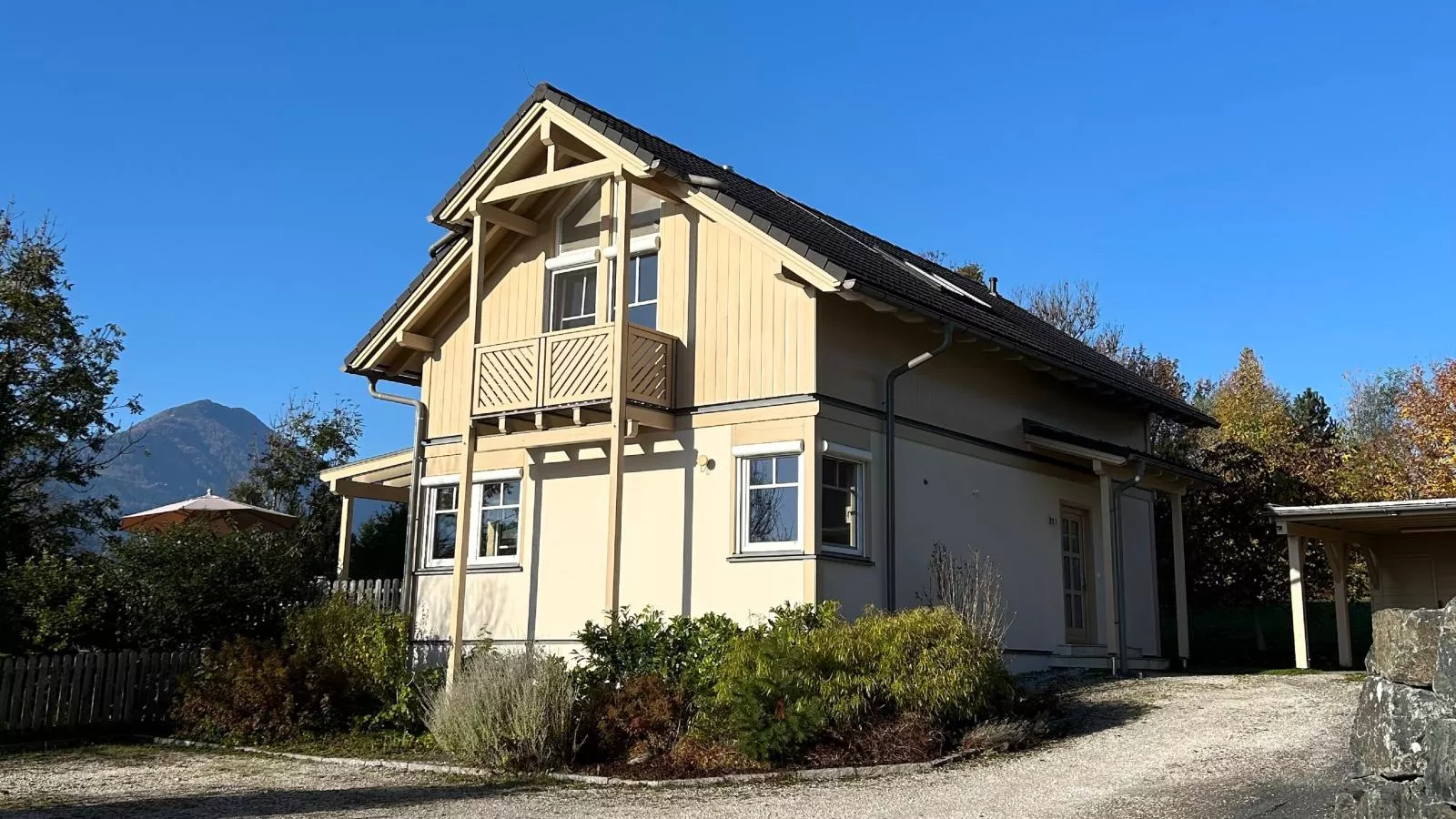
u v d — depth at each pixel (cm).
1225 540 2344
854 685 1112
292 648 1588
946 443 1619
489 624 1664
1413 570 1912
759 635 1183
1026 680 1577
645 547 1518
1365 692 722
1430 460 2923
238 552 1769
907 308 1418
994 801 904
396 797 1029
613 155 1496
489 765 1173
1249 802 855
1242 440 3647
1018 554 1725
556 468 1641
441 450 1778
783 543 1404
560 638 1585
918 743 1083
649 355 1490
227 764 1271
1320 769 942
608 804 973
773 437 1426
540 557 1633
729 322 1492
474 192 1652
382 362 1839
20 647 1628
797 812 902
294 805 994
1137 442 2169
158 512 1912
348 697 1490
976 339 1556
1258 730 1120
